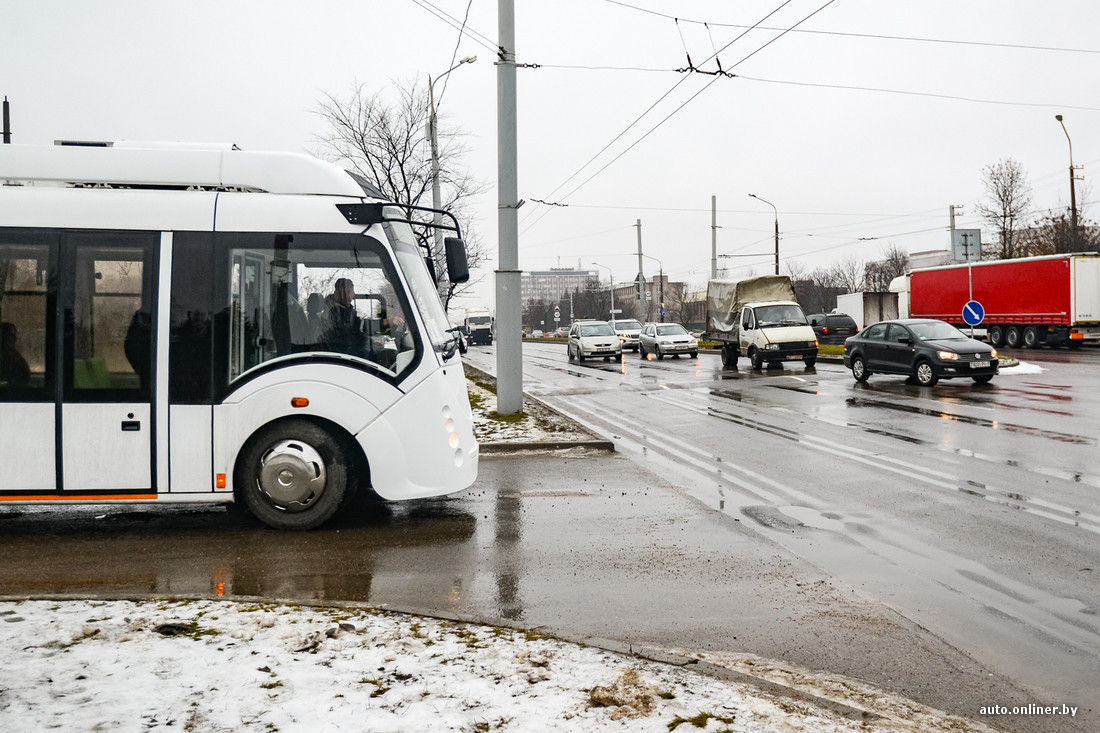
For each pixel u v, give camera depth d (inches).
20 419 278.4
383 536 280.7
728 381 931.3
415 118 825.5
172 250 284.2
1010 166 1761.8
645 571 239.8
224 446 282.5
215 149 306.2
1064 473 375.6
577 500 337.4
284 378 284.4
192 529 291.4
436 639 177.0
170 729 135.0
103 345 281.0
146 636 177.3
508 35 548.4
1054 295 1299.2
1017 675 168.4
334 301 289.9
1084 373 876.6
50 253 280.7
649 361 1418.6
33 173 288.8
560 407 706.2
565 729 135.9
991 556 252.4
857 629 193.5
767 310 1122.0
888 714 148.6
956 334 789.9
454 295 975.6
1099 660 176.1
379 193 340.8
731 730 136.1
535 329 5216.5
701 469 405.4
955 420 552.7
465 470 305.6
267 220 289.6
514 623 187.8
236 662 163.0
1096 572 236.1
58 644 171.8
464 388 324.5
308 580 231.3
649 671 160.6
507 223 558.9
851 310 1908.2
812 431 527.8
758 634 190.2
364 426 287.3
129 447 280.8
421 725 136.9
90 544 271.0
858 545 266.5
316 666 161.3
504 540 274.8
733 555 255.8
